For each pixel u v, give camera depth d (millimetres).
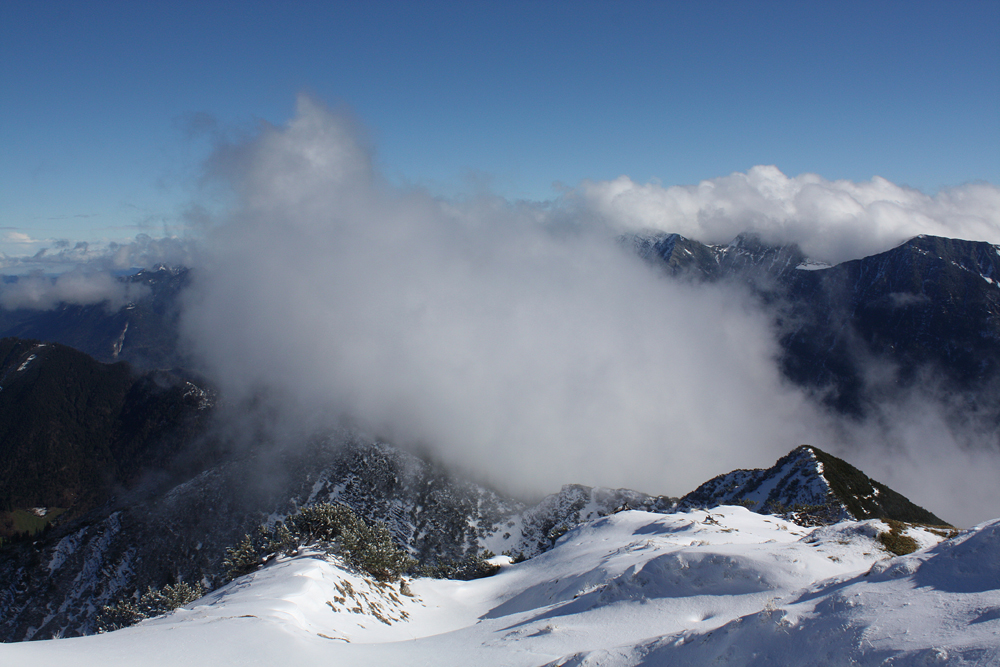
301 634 19328
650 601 23297
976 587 12797
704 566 24266
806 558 24125
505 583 45031
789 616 13695
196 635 17391
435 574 51625
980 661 9312
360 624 25969
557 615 25328
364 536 37750
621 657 15328
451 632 26922
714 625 17172
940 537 27047
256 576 31203
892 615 12328
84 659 14367
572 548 51125
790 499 81875
